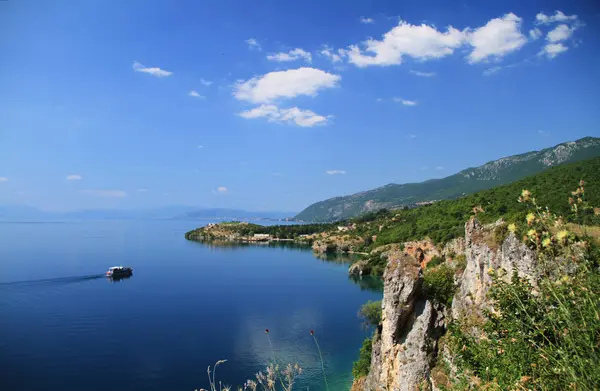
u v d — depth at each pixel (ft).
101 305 298.15
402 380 79.00
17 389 161.68
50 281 379.96
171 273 450.30
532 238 26.43
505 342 30.68
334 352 195.83
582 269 23.29
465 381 35.50
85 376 175.01
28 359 192.95
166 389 161.99
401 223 581.12
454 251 234.38
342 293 344.49
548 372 24.95
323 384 156.35
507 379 28.50
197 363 187.93
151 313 277.23
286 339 219.41
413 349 79.77
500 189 365.61
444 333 80.12
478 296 73.56
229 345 211.61
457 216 372.58
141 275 433.48
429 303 84.53
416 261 90.12
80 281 388.57
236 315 272.72
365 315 243.19
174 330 238.89
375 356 106.42
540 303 27.27
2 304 294.25
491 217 198.49
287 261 559.79
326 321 255.91
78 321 255.50
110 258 557.74
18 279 382.63
